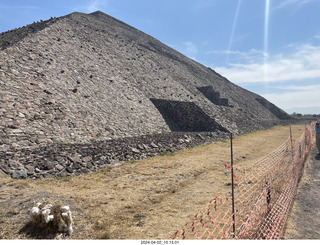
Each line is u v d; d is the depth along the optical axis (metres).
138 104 30.73
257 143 25.30
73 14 54.16
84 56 32.72
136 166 13.66
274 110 76.38
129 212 7.96
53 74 23.55
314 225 6.95
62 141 16.17
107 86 29.48
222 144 23.72
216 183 11.22
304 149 17.16
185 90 44.31
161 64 55.22
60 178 10.70
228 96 62.31
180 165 14.57
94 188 9.90
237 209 7.97
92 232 6.51
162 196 9.57
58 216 6.27
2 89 17.27
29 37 27.16
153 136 22.72
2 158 11.00
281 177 10.69
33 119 16.61
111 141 18.47
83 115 21.05
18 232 6.08
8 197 8.05
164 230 6.65
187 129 32.28
